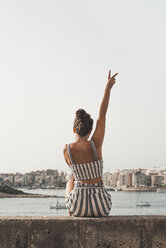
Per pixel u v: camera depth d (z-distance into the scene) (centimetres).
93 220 387
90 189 416
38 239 384
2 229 384
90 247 385
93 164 417
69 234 385
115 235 388
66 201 434
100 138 428
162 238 393
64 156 434
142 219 393
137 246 389
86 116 431
